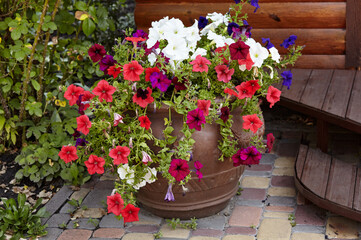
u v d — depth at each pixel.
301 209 3.77
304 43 4.56
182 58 3.42
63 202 3.88
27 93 4.28
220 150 3.51
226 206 3.81
